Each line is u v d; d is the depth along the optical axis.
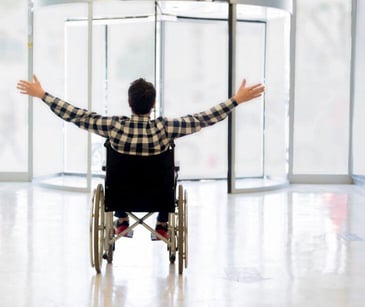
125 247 5.62
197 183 10.03
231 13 8.60
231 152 8.84
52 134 10.09
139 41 10.20
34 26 9.60
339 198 8.57
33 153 9.92
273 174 10.12
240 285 4.51
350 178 10.18
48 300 4.13
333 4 9.99
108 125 4.50
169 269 4.92
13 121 9.93
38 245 5.61
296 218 7.05
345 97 10.11
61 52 9.91
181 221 4.67
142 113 4.52
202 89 10.50
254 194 8.88
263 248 5.62
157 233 4.84
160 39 9.95
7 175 9.97
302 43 10.02
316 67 10.06
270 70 10.01
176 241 5.11
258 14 9.46
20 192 8.77
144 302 4.12
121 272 4.82
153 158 4.54
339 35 10.03
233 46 8.63
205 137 10.53
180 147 10.46
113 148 4.54
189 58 10.40
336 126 10.16
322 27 10.02
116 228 5.11
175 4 8.69
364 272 4.87
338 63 10.07
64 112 4.50
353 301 4.18
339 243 5.84
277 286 4.49
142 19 9.38
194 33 10.38
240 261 5.17
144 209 4.62
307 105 10.12
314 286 4.50
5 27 9.80
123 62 10.29
